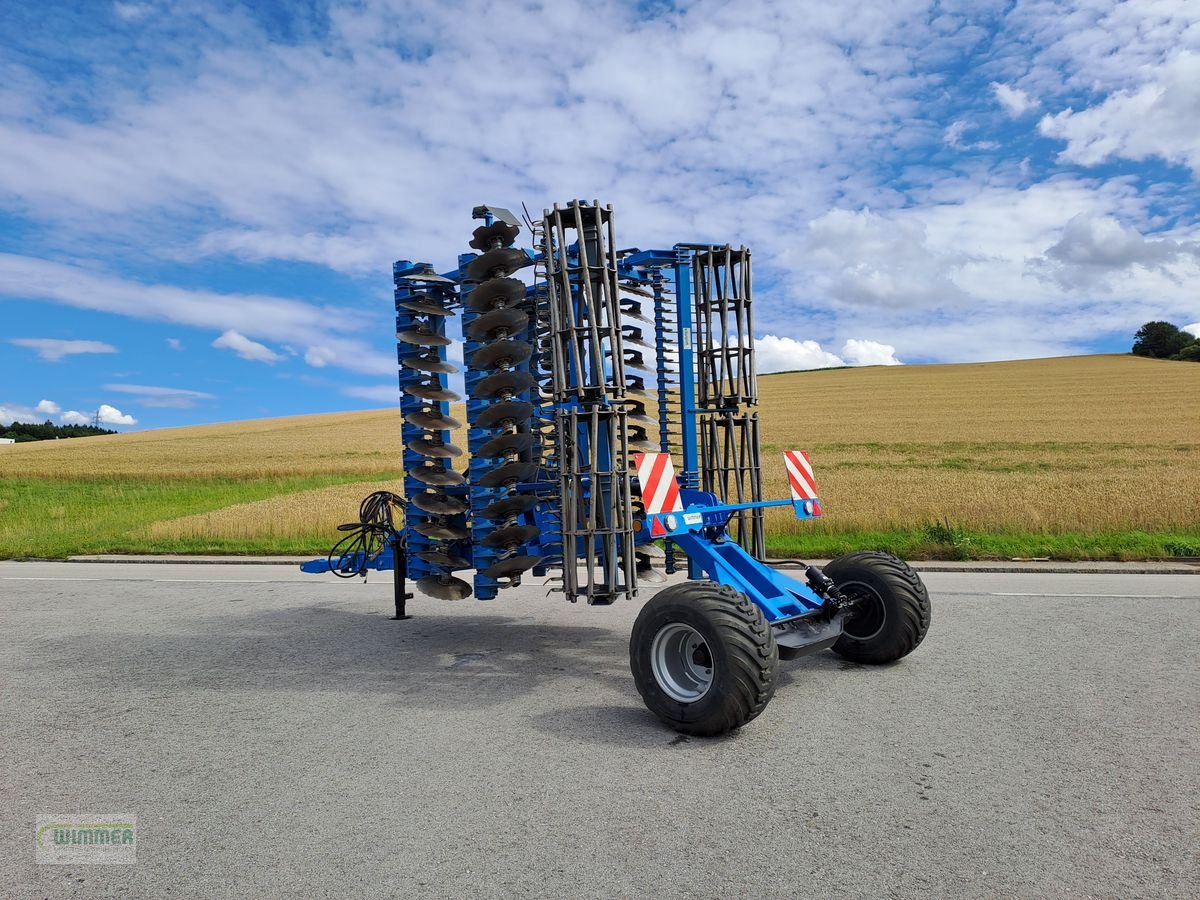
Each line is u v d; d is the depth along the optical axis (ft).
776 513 49.06
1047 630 23.15
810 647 16.92
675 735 15.25
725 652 14.48
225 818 12.01
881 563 19.60
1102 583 31.42
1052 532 44.57
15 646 24.07
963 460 97.86
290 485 103.30
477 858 10.58
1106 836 10.84
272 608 29.86
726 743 14.71
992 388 211.20
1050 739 14.49
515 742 15.02
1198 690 17.28
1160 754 13.71
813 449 113.91
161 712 17.42
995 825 11.23
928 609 19.27
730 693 14.43
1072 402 173.17
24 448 178.19
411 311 23.44
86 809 12.44
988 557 38.68
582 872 10.15
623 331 22.26
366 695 18.38
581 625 25.63
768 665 14.64
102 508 84.02
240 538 52.90
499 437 20.08
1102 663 19.58
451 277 23.91
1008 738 14.60
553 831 11.31
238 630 25.95
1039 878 9.82
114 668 21.29
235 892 9.89
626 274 22.48
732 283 21.53
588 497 18.90
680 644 15.87
